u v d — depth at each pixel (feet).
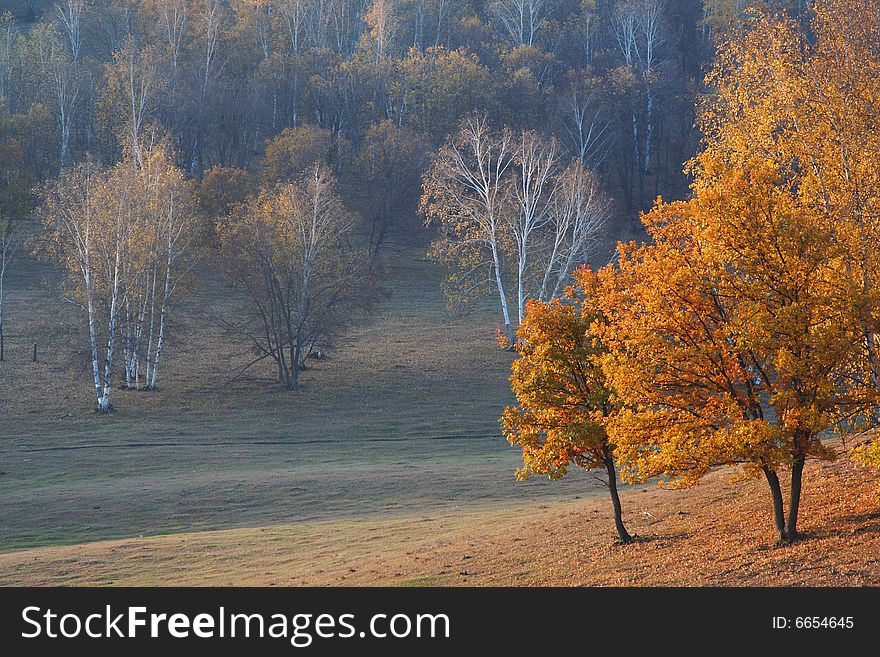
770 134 227.20
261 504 332.19
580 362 219.00
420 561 224.12
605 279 210.59
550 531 246.68
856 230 188.14
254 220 615.16
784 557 177.47
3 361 627.87
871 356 177.99
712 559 187.62
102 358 579.48
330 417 520.83
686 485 190.90
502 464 399.03
